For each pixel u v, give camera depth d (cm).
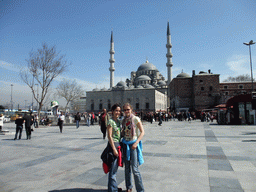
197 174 479
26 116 1237
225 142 962
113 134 394
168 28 9488
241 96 2234
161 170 517
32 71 3009
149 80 11156
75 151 800
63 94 5319
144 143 976
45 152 789
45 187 415
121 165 381
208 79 6372
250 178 444
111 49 10700
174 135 1314
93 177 476
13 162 631
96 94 9500
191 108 6488
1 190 401
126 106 402
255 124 2180
